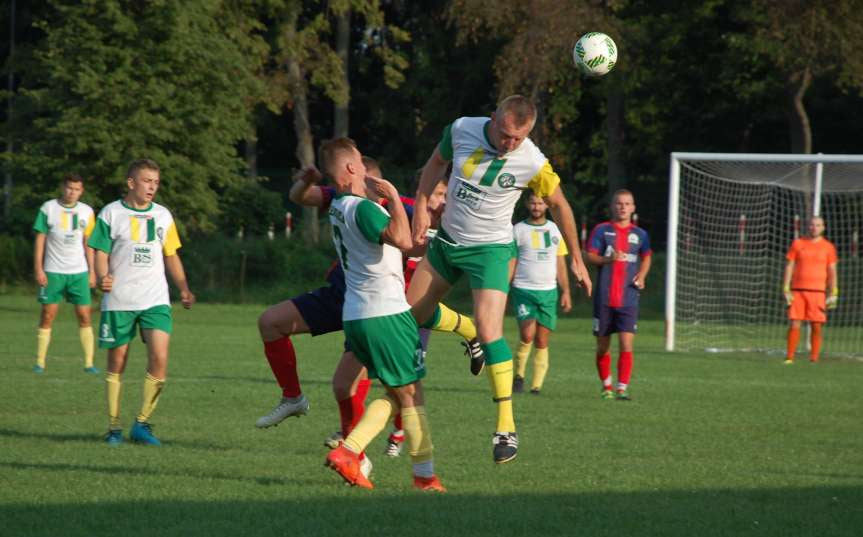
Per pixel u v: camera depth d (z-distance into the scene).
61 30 85.19
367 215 19.00
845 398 37.91
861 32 97.19
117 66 85.62
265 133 174.25
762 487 20.89
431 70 152.62
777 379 45.25
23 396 34.41
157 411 31.66
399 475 21.94
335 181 20.11
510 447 21.27
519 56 96.94
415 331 19.88
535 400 36.28
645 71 124.88
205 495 19.39
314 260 102.69
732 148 148.75
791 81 115.25
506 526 17.03
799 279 55.25
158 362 26.00
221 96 90.19
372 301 19.62
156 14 85.31
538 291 38.56
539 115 108.56
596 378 44.53
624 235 37.06
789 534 16.89
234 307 91.50
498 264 22.08
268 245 103.25
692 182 80.31
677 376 46.00
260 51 112.31
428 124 158.88
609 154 134.38
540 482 21.14
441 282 22.73
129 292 25.89
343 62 133.25
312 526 16.84
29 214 96.75
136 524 17.02
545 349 38.91
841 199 83.50
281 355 23.86
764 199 82.50
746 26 125.31
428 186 22.36
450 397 36.06
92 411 31.30
